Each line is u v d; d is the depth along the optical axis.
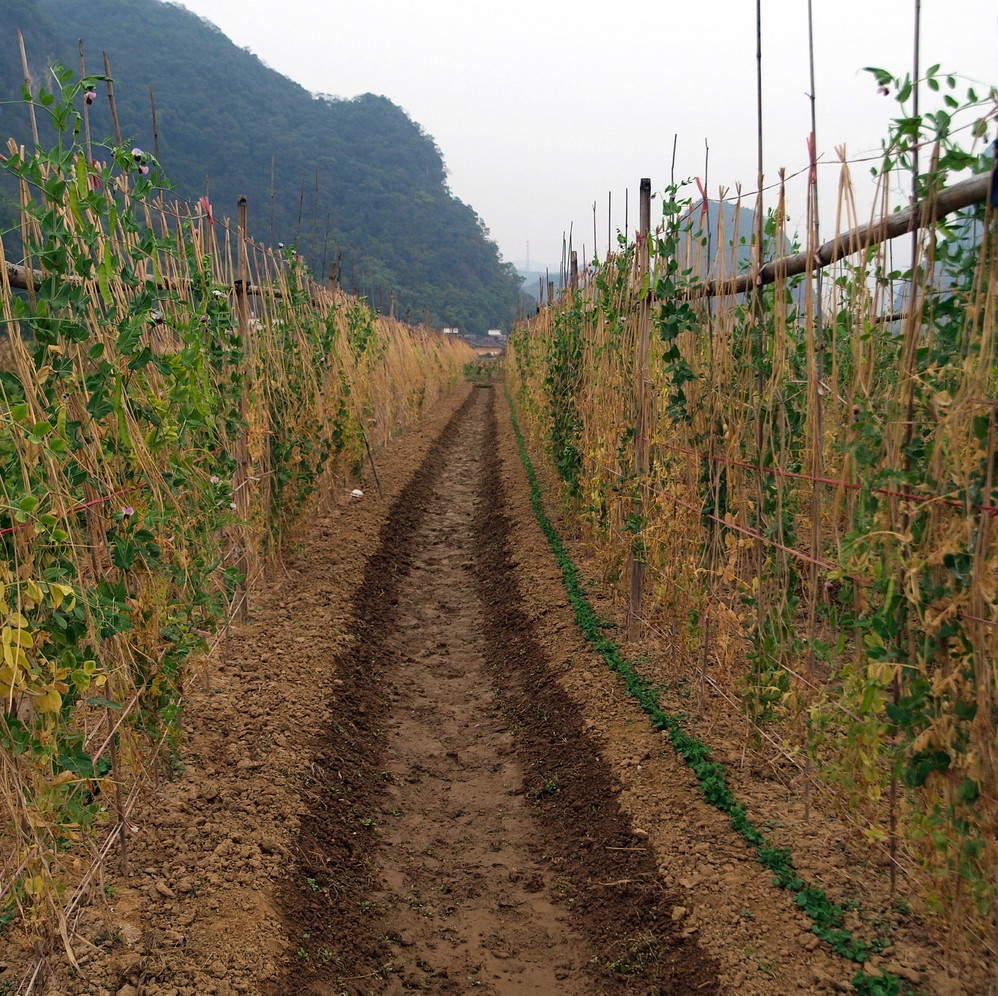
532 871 4.68
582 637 6.93
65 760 2.99
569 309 10.71
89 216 3.54
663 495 5.79
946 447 2.86
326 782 5.04
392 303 22.06
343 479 11.87
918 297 2.99
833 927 3.48
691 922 3.67
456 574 10.32
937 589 2.94
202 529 4.93
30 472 2.84
